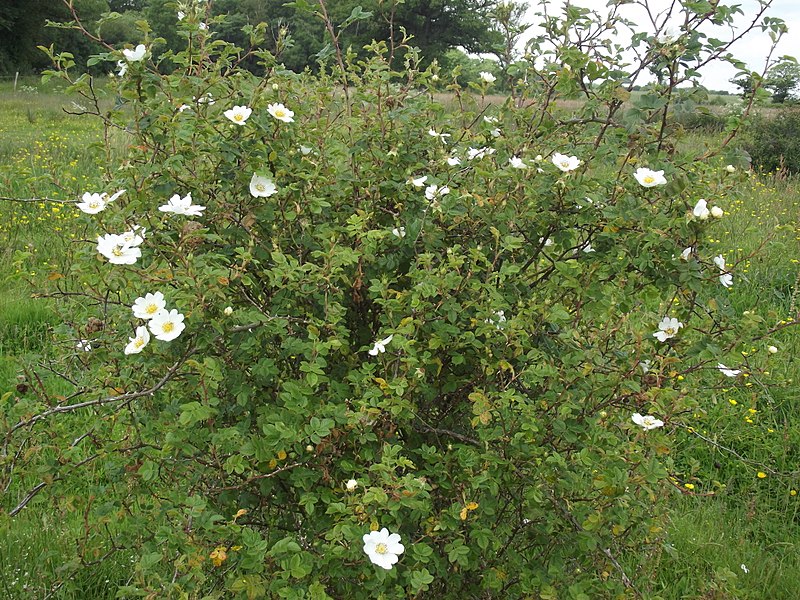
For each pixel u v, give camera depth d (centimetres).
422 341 207
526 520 217
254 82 220
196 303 174
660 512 243
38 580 253
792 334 469
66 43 3688
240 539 180
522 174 207
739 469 362
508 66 237
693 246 196
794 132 1005
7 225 588
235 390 189
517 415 199
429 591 220
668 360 195
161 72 217
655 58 214
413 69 246
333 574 176
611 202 207
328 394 200
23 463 201
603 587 212
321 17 239
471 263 198
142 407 218
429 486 179
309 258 217
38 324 446
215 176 207
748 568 294
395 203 227
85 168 830
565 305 227
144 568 172
